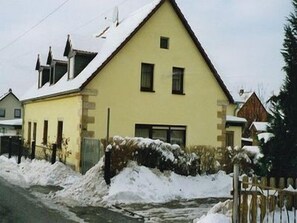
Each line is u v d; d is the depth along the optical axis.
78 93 19.22
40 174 17.92
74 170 18.98
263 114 59.75
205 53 21.94
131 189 13.66
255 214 7.66
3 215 10.63
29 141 28.05
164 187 14.43
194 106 21.73
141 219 10.57
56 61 24.05
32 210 11.43
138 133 20.25
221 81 22.44
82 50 21.22
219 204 9.09
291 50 8.76
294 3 8.83
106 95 19.34
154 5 20.59
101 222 10.12
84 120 18.80
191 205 12.72
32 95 27.44
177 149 15.83
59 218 10.48
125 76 19.88
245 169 17.19
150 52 20.62
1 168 21.08
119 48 19.56
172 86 21.23
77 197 13.65
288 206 8.12
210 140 22.08
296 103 8.65
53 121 23.08
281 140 8.76
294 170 8.62
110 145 14.45
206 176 16.27
